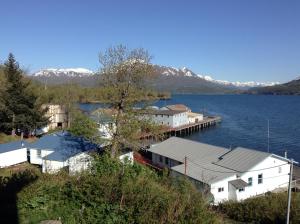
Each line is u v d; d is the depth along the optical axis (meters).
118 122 30.67
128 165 11.62
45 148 34.72
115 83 31.55
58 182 11.48
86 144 34.38
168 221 8.38
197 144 40.34
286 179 33.41
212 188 28.42
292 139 67.38
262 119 103.44
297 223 15.76
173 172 32.81
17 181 11.93
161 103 169.38
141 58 31.66
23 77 53.12
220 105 171.00
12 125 47.97
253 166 30.84
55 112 62.22
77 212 9.36
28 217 9.28
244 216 17.45
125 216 8.92
